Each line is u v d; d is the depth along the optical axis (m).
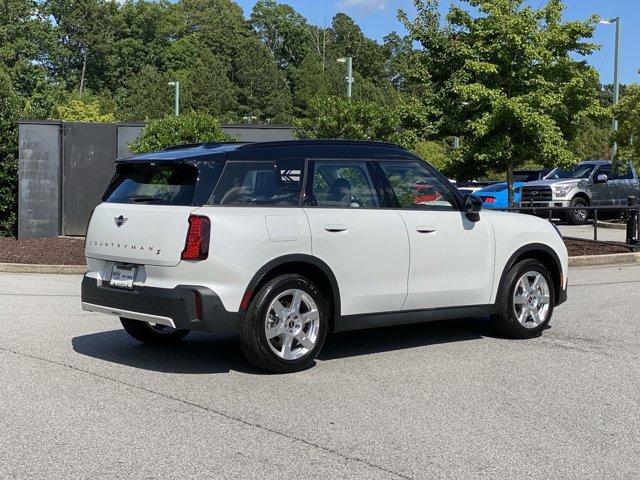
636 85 21.14
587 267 15.27
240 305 6.65
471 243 8.11
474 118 15.84
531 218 8.80
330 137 18.83
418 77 16.70
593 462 4.94
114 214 7.10
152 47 112.25
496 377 6.93
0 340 8.29
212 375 6.92
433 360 7.56
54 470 4.71
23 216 20.73
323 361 7.50
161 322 6.69
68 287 12.41
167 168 7.02
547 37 15.76
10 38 93.44
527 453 5.07
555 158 16.00
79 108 59.12
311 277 7.20
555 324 9.40
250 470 4.74
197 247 6.53
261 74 94.31
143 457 4.93
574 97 16.34
